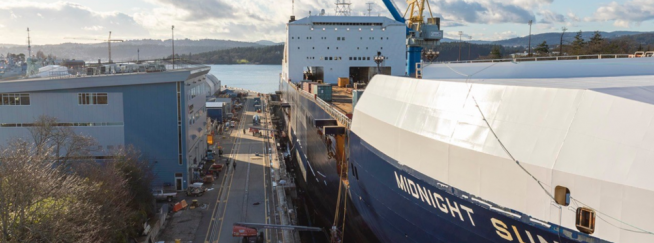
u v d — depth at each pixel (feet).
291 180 159.02
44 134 119.03
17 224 74.84
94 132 137.59
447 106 54.34
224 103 308.19
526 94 44.68
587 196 37.83
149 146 140.46
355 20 201.98
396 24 202.18
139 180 114.01
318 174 124.88
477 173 48.21
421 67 82.28
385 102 70.38
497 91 48.06
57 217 74.43
